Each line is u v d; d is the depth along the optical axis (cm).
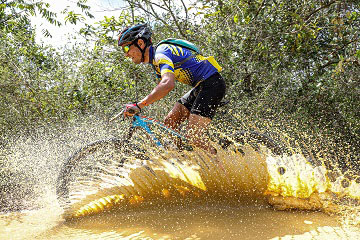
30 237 242
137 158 321
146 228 253
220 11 610
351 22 531
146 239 228
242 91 546
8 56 654
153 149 322
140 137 325
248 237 225
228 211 294
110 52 634
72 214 290
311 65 577
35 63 701
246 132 373
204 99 321
